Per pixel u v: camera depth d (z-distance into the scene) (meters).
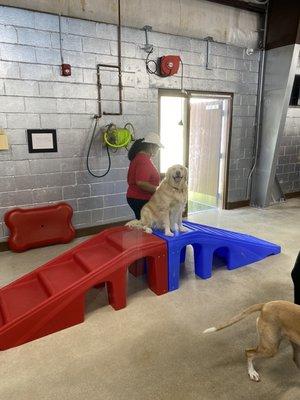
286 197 6.40
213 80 4.84
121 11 3.83
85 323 2.37
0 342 2.06
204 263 3.00
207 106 5.55
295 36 4.68
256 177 5.71
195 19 4.31
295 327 1.61
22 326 2.13
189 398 1.70
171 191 2.83
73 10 3.59
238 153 5.46
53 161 3.88
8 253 3.69
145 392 1.74
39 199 3.88
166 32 4.22
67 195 4.05
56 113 3.78
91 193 4.22
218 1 4.41
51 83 3.69
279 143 5.30
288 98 5.05
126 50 4.05
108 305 2.61
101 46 3.88
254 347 2.08
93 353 2.05
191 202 6.07
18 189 3.73
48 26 3.54
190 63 4.56
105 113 4.06
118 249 2.72
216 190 5.66
